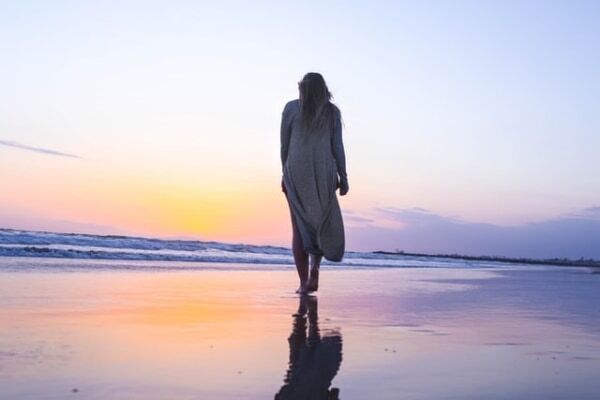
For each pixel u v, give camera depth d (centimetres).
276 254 1720
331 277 830
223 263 1172
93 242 1480
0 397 166
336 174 514
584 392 189
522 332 322
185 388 180
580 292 654
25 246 1152
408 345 268
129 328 292
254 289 548
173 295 465
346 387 187
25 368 200
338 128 516
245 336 278
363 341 274
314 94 504
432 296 535
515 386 195
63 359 217
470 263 2141
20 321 302
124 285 540
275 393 177
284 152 523
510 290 651
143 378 191
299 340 271
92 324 301
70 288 489
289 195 512
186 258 1238
